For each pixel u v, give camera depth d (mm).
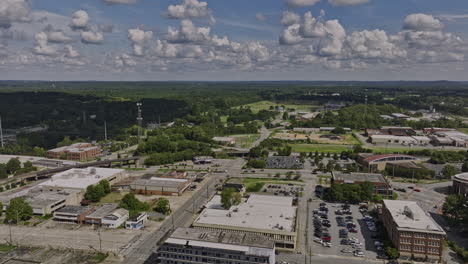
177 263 167375
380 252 187750
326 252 187375
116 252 188500
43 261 181125
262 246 161000
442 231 177125
